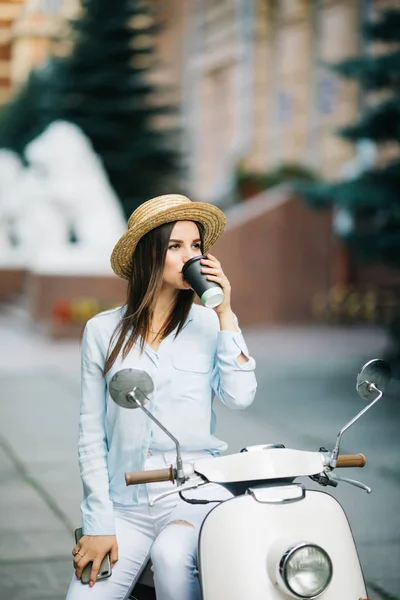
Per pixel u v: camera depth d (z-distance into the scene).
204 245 3.59
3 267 21.86
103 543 3.32
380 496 6.86
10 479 7.44
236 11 27.86
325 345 15.65
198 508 3.31
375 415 9.90
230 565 2.94
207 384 3.46
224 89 29.30
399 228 12.15
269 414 9.96
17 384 12.08
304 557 2.83
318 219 18.86
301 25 24.88
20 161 30.17
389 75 12.03
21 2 33.47
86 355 3.47
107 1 27.22
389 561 5.58
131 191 28.08
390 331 12.75
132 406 3.04
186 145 29.98
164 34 31.06
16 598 5.00
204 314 3.55
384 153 18.84
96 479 3.38
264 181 22.14
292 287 18.83
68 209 19.44
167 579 3.15
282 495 3.03
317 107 24.11
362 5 22.08
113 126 27.75
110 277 18.69
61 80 27.77
